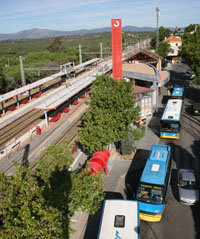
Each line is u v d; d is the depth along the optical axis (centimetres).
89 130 2058
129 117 2230
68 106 4328
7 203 975
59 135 3078
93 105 2391
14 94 4225
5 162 2430
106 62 6550
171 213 1698
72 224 1636
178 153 2527
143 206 1603
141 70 4256
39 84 4994
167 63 7788
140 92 3412
